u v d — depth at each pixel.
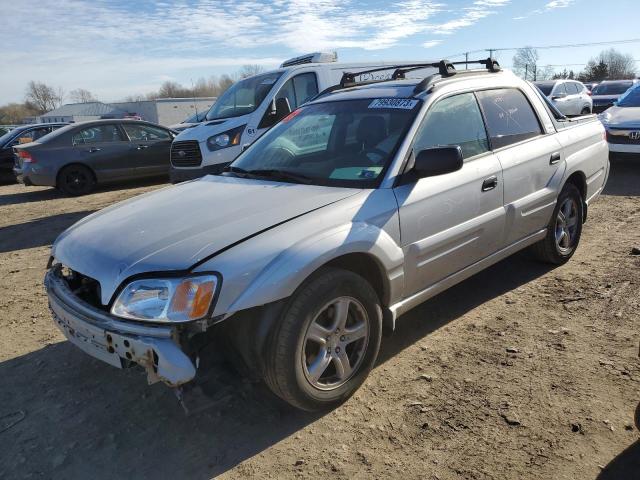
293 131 4.11
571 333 3.68
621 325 3.73
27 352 3.95
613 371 3.19
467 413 2.91
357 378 3.10
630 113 9.41
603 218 6.48
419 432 2.80
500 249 4.12
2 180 14.06
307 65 8.64
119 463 2.72
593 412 2.84
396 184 3.28
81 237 3.12
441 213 3.48
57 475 2.66
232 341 2.78
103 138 11.39
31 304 4.92
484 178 3.80
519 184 4.16
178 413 3.09
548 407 2.91
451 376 3.28
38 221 8.77
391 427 2.86
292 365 2.72
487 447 2.65
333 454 2.69
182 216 3.08
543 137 4.54
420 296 3.49
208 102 49.09
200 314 2.46
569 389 3.05
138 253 2.71
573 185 4.90
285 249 2.68
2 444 2.91
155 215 3.16
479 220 3.78
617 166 9.95
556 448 2.60
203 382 2.77
